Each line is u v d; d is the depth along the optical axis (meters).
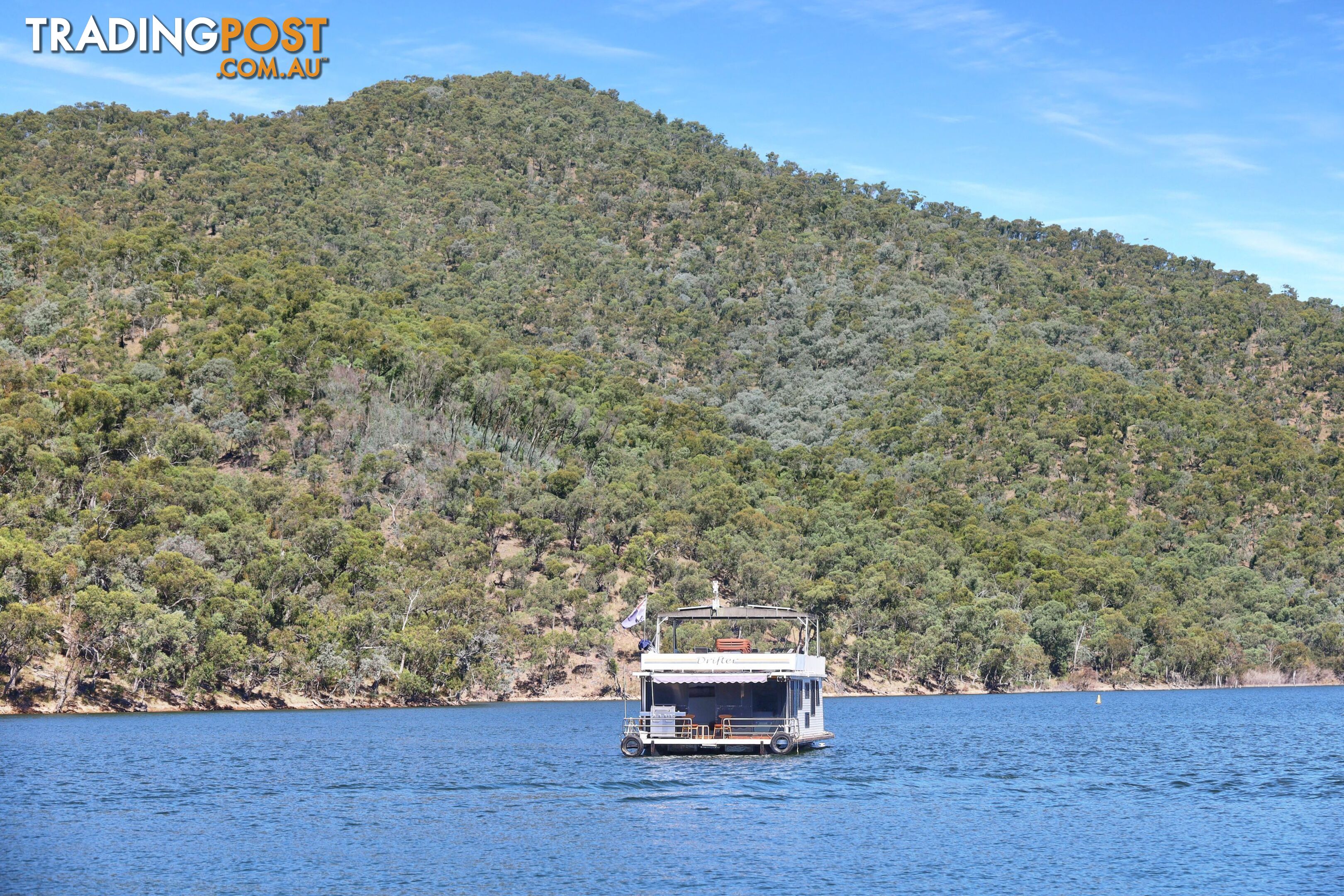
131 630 125.56
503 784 71.50
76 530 150.00
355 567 167.25
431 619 168.75
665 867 49.28
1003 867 49.34
